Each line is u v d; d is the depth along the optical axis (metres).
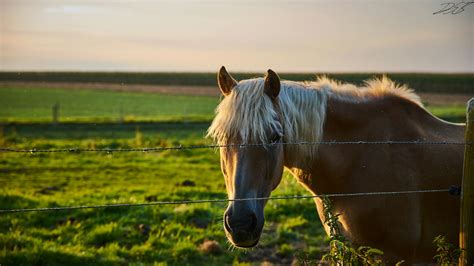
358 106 4.38
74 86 83.94
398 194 4.19
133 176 14.00
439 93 69.25
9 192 10.86
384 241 4.27
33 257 7.25
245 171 3.68
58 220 9.10
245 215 3.58
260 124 3.68
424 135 4.41
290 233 8.55
